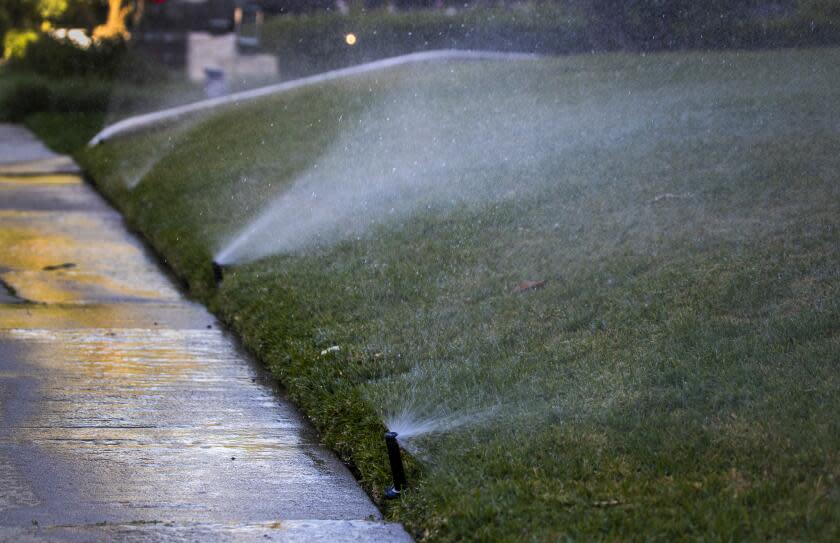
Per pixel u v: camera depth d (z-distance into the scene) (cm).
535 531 352
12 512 411
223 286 789
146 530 388
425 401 492
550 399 466
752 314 515
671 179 764
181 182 1156
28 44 2427
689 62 1162
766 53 1172
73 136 1742
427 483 412
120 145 1497
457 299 631
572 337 537
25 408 546
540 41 1480
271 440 510
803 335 478
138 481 451
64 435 507
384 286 679
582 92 1087
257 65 1861
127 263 942
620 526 348
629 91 1055
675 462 388
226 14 2039
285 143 1183
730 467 379
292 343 627
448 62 1442
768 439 394
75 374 611
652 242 650
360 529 391
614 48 1347
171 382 601
